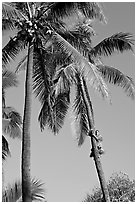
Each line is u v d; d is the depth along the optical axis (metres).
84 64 15.67
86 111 21.00
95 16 17.22
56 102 20.98
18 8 17.47
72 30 20.30
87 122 21.25
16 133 20.00
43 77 18.72
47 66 18.61
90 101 21.17
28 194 13.91
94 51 20.69
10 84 19.28
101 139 20.28
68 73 18.42
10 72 19.33
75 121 21.11
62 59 18.59
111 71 20.41
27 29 16.92
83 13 17.27
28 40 17.16
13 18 16.98
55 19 17.41
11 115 19.84
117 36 20.11
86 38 20.61
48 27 17.16
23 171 14.65
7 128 19.69
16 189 13.75
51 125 20.33
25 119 15.62
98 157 19.92
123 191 32.88
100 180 19.59
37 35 17.08
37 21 17.09
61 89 18.23
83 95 21.00
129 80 20.16
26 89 16.23
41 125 20.22
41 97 19.02
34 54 18.19
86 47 20.67
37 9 17.20
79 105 21.27
